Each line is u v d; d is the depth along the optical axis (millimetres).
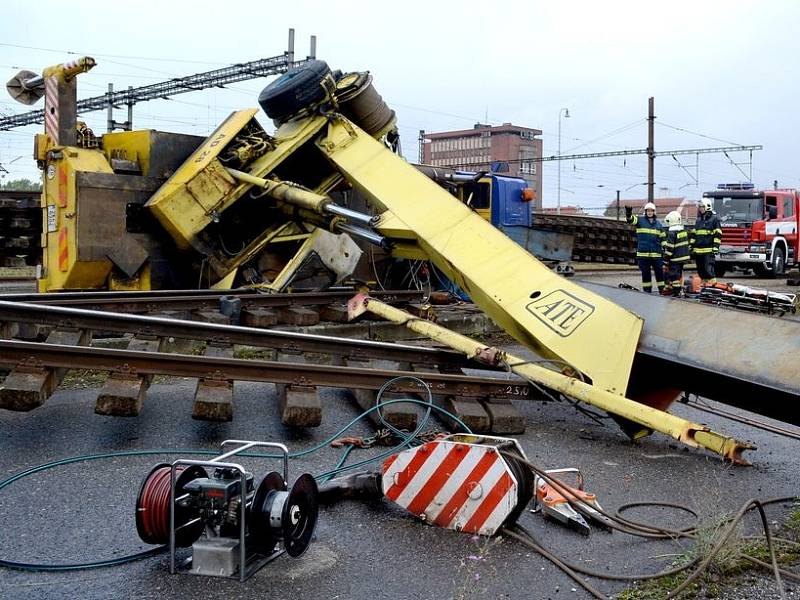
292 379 6918
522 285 8188
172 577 4258
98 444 6227
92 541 4625
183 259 11875
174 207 10961
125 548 4566
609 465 6641
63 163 11016
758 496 6031
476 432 7172
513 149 101812
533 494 5285
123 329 7820
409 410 7004
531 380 7480
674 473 6531
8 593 4012
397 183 10422
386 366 8859
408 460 5223
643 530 5141
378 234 10133
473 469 5000
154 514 4301
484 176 15961
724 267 27984
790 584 4441
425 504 5148
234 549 4270
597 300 7711
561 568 4586
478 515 4973
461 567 4562
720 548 4594
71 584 4137
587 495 5504
